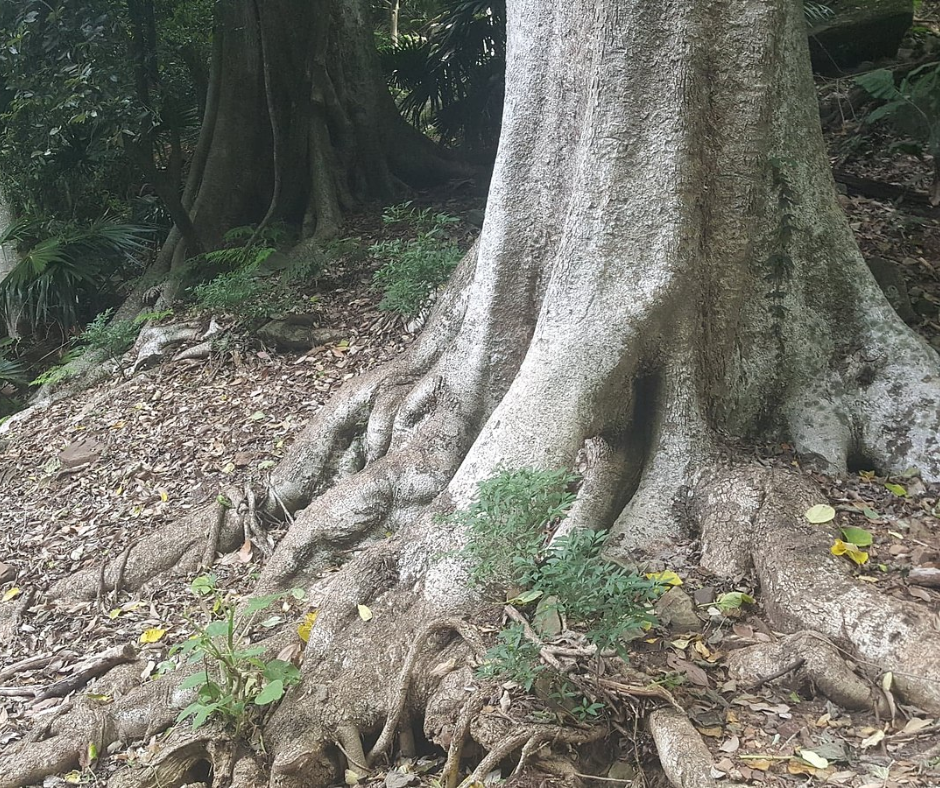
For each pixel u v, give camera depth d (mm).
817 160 5363
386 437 5988
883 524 4516
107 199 12016
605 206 4832
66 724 4547
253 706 4219
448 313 6164
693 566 4445
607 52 4828
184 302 9867
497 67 11789
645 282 4816
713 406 5102
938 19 12062
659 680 3750
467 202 10344
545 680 3736
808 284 5281
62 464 7699
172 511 6562
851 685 3596
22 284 11281
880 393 5152
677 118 4828
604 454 4969
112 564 5977
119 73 8211
